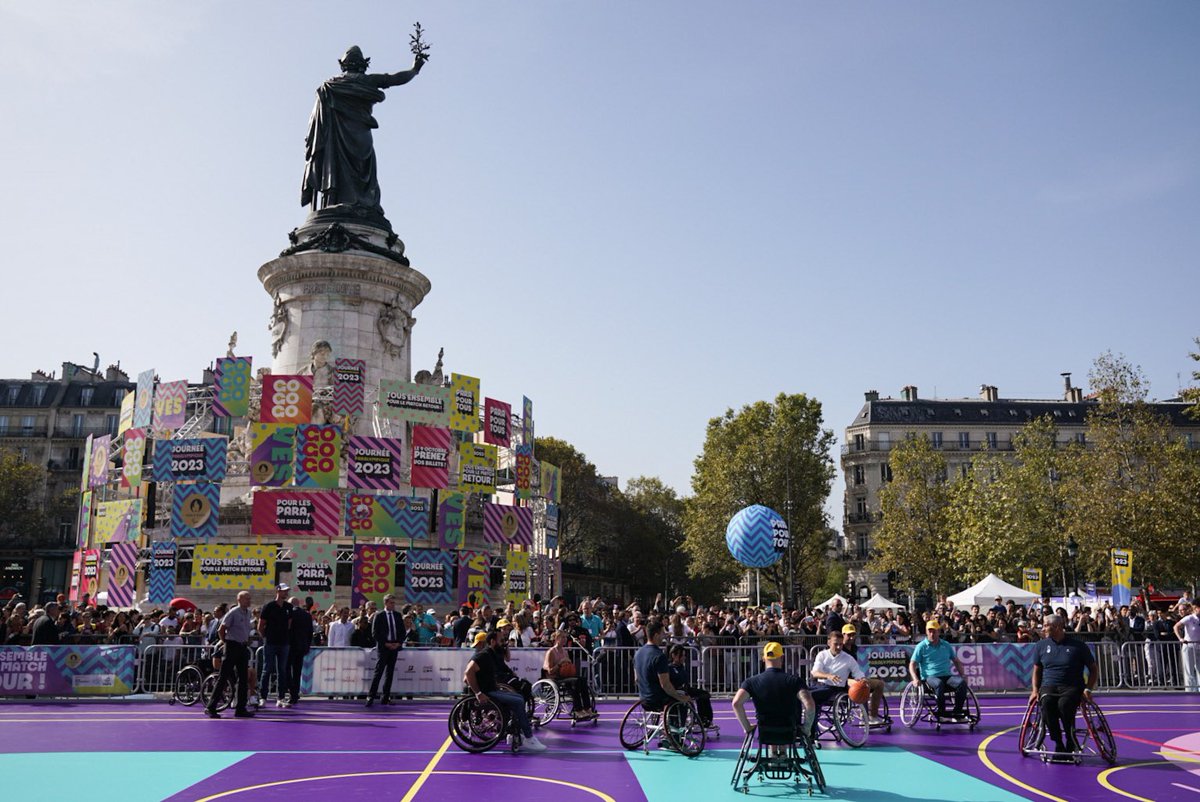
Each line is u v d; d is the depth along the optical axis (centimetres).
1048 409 10144
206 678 2055
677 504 10825
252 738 1545
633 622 2502
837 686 1559
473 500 4097
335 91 4456
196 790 1139
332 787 1156
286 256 4100
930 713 1738
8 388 8850
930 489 6725
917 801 1118
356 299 4088
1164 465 4441
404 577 3591
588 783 1204
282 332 4122
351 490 3553
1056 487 5612
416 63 4631
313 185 4456
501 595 4128
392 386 3644
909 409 10156
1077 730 1413
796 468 7650
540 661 2161
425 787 1162
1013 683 2389
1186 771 1302
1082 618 2811
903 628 2691
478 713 1441
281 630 1961
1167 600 4647
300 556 3403
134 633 2375
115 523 3644
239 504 3647
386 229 4403
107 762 1321
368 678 2153
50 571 8162
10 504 7850
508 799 1099
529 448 4169
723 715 2053
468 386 3856
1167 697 2353
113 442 4006
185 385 3591
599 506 9119
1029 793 1158
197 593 3569
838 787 1196
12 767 1284
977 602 4028
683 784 1206
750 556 2425
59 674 2145
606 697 2281
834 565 10381
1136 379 4659
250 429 3972
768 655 1201
